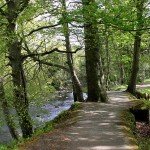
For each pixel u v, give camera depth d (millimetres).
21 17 15312
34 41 20609
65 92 48719
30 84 19516
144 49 48469
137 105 20547
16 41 15766
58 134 12781
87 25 15023
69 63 24906
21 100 16031
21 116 16031
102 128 13750
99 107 19781
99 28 15594
